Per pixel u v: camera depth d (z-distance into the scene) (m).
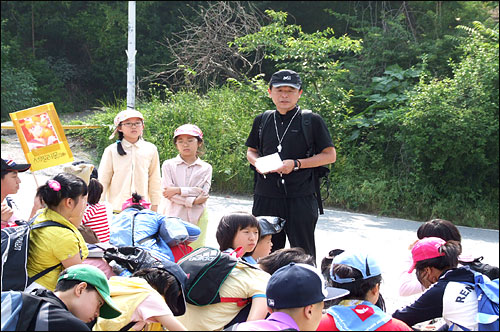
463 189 10.75
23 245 3.29
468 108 10.80
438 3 18.47
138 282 3.17
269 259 3.63
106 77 24.62
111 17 23.83
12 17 24.83
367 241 7.75
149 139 11.60
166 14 23.78
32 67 23.36
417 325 3.77
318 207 4.98
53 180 3.49
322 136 4.82
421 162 10.65
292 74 4.79
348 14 19.58
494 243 8.43
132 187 5.52
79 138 13.45
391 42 14.30
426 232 4.00
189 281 3.32
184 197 5.19
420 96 10.79
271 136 4.88
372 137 11.47
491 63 11.08
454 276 3.41
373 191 10.27
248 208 9.40
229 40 14.62
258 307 3.29
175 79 14.88
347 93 12.30
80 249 3.52
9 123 7.52
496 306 3.24
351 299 3.02
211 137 11.52
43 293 2.84
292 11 22.14
